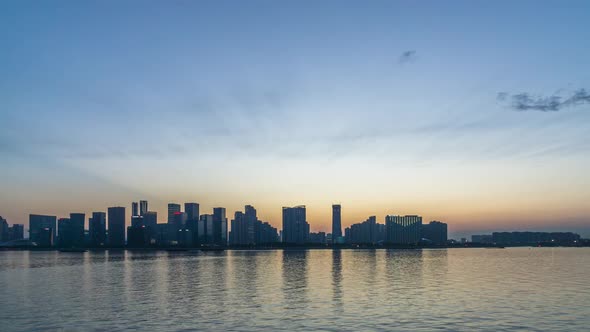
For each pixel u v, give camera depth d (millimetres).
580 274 169750
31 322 75625
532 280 143625
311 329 68312
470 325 70625
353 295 105688
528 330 67250
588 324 71312
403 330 67438
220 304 93000
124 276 173375
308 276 165125
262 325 71500
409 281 141750
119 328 70438
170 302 96562
